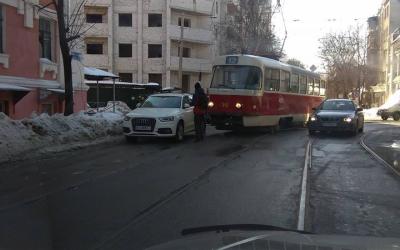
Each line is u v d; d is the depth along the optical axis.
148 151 15.51
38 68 21.89
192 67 60.62
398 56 56.91
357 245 2.91
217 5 64.94
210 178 10.62
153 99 19.52
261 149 16.09
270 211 7.69
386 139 20.44
